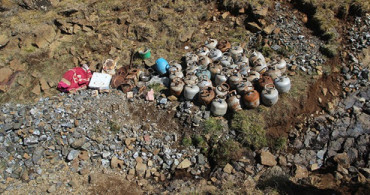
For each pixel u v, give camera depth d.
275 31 8.89
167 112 7.34
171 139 7.05
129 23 9.30
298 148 6.98
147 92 7.62
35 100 7.66
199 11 9.70
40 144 6.86
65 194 6.24
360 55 8.36
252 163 6.76
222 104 7.00
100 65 8.38
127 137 7.04
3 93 7.82
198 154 6.87
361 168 6.48
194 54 8.12
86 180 6.49
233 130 7.00
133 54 8.67
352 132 7.02
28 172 6.54
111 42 8.84
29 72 8.18
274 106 7.27
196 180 6.54
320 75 7.94
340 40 8.70
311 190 6.16
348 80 7.97
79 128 7.05
